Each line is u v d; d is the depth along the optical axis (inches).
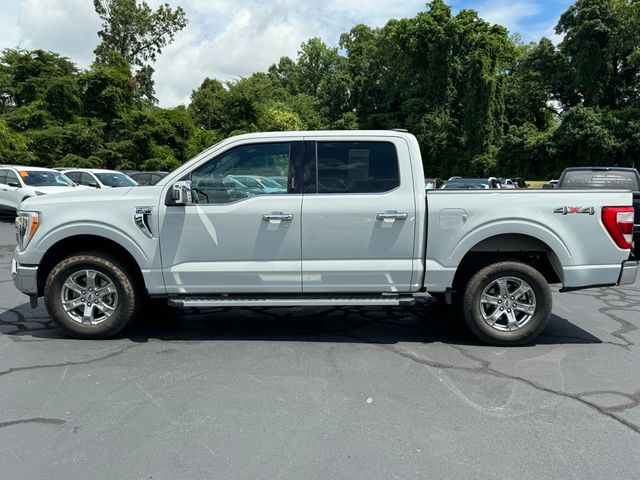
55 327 221.6
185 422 136.6
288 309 259.8
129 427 133.6
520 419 139.7
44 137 1272.1
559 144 1512.1
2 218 686.5
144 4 1973.4
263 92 1893.5
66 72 1539.1
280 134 198.7
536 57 1742.1
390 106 2186.3
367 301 196.1
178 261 195.6
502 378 168.9
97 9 1942.7
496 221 193.9
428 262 195.6
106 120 1476.4
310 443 126.1
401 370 175.5
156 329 222.2
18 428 132.6
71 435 129.3
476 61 1737.2
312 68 3270.2
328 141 197.6
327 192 195.9
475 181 672.4
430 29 1840.6
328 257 195.2
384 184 196.1
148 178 855.1
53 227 195.8
